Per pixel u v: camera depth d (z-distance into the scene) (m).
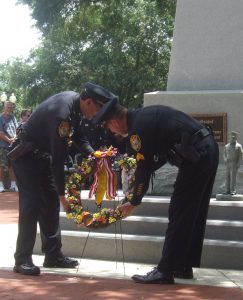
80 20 25.83
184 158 5.32
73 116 5.62
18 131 5.93
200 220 5.59
